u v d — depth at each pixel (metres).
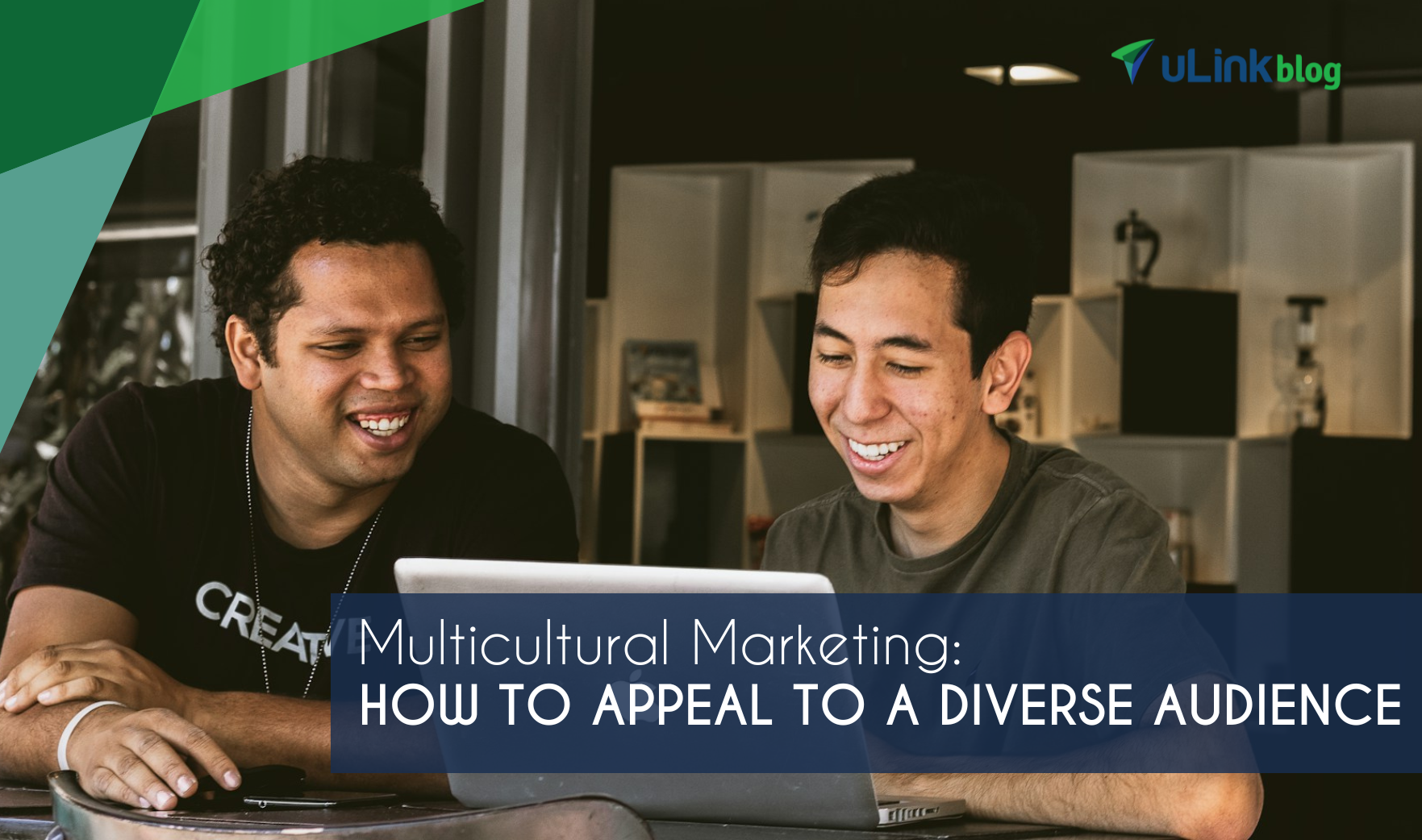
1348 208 5.30
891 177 1.54
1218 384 5.07
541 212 2.43
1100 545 1.51
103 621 1.67
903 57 5.90
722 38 5.94
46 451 3.43
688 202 5.62
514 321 2.41
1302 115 6.00
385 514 1.75
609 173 6.13
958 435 1.52
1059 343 5.24
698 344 5.62
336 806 1.22
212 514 1.73
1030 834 1.22
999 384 1.57
